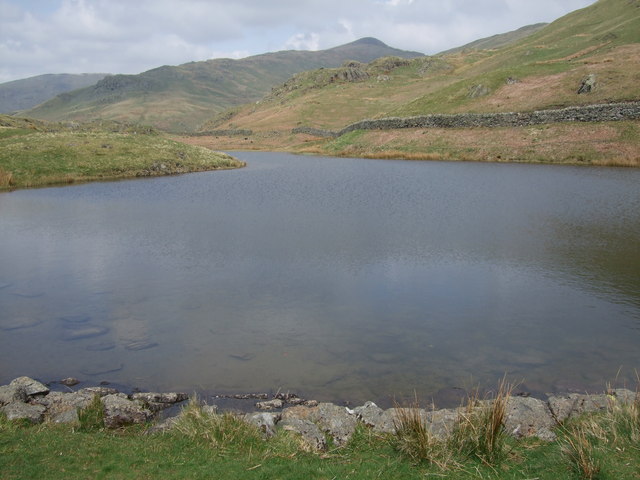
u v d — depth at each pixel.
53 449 7.41
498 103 63.88
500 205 29.12
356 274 17.69
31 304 15.34
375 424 8.52
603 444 7.26
